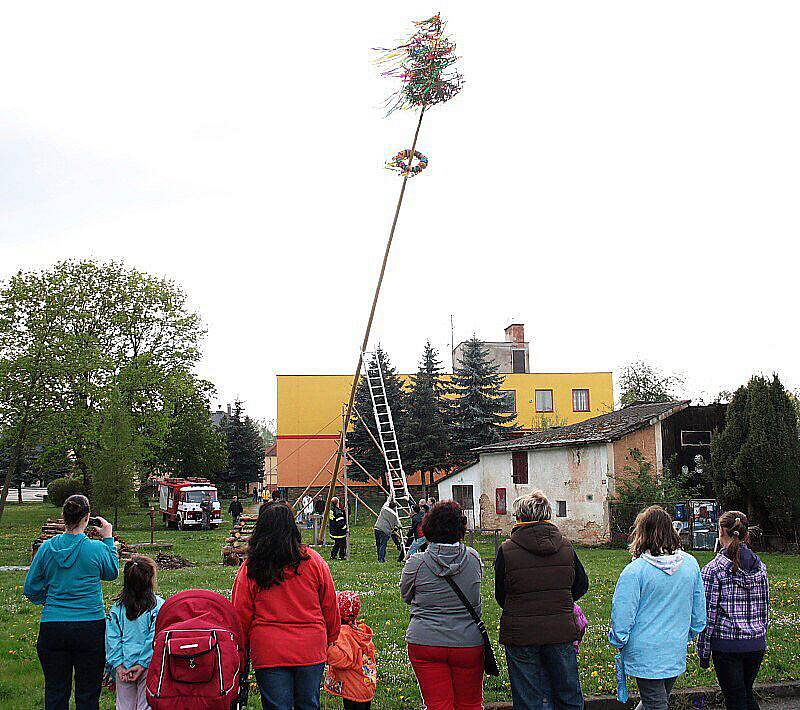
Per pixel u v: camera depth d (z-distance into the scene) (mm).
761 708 7820
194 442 61219
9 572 21078
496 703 7656
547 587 5836
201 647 4855
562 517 30750
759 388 24234
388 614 12305
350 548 27625
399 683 8227
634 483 28547
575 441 29969
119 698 6340
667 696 5922
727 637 6355
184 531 41938
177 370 49156
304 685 5277
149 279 49812
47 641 6398
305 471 60312
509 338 70938
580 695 5844
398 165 18391
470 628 5855
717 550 6820
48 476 78938
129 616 6398
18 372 43625
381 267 19922
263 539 5355
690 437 30234
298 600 5352
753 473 23906
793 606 12758
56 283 45688
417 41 15516
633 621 5871
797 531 23797
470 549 6047
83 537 6590
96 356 44500
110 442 39688
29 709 7637
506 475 34406
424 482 51219
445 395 54750
